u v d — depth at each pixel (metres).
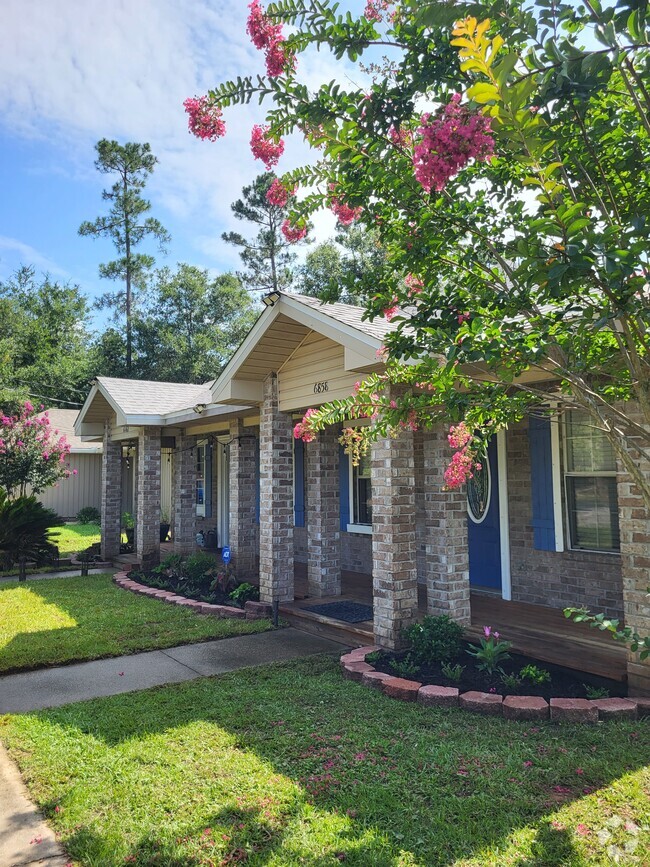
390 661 5.82
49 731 4.43
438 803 3.30
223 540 15.12
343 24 2.80
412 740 4.11
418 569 9.18
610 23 1.88
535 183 2.06
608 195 2.49
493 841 2.93
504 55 1.89
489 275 2.93
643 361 2.40
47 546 13.68
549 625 6.50
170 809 3.33
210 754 3.97
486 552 8.21
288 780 3.60
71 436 23.64
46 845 3.05
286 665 6.04
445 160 2.05
